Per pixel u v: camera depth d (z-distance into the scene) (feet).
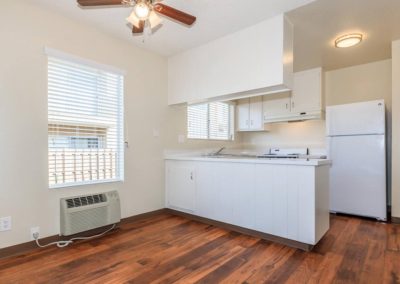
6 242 6.98
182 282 5.75
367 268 6.34
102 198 9.02
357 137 11.03
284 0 7.29
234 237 8.55
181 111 12.52
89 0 5.82
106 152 9.56
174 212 11.48
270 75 8.32
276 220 8.07
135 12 6.07
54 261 6.73
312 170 7.34
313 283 5.69
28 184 7.41
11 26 7.12
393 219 10.11
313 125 14.28
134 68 10.45
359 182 10.91
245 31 9.00
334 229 9.36
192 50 10.85
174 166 11.36
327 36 9.57
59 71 8.20
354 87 12.96
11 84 7.11
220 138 15.03
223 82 9.68
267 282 5.75
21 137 7.29
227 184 9.42
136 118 10.49
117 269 6.33
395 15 8.05
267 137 16.02
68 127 8.46
